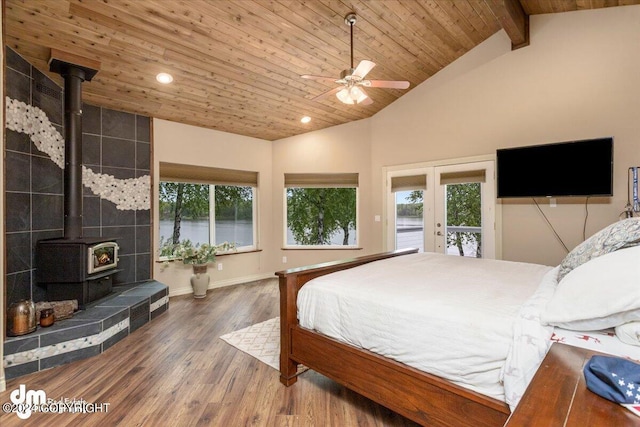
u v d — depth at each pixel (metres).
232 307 4.13
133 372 2.48
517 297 1.70
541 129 3.88
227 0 2.78
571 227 3.73
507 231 4.16
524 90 3.99
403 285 2.03
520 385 1.25
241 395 2.18
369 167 5.54
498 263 2.79
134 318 3.32
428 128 4.83
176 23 2.93
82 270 3.07
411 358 1.63
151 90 3.84
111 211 4.14
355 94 3.10
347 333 1.93
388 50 3.90
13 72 2.84
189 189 5.07
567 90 3.71
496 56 4.19
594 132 3.56
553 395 0.85
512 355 1.30
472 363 1.42
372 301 1.82
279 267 5.88
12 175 2.82
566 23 3.71
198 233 5.16
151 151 4.50
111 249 3.51
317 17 3.15
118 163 4.20
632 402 0.77
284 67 3.79
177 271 4.78
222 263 5.25
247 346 2.95
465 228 4.53
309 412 2.00
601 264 1.36
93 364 2.60
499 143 4.18
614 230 1.65
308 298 2.19
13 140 2.84
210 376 2.42
